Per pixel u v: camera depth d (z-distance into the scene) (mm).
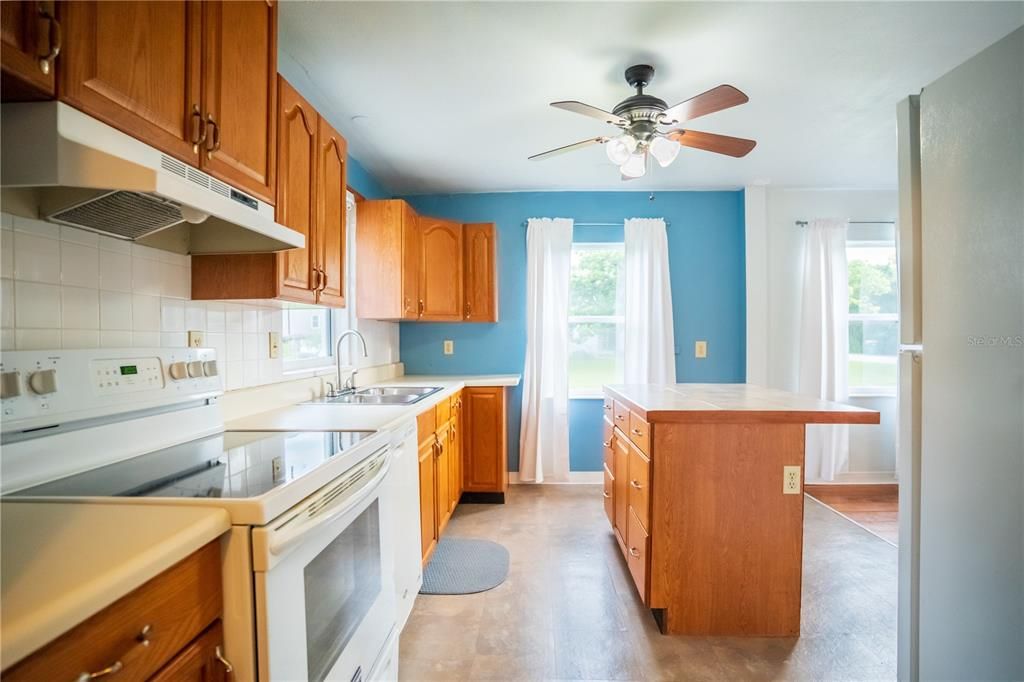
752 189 3654
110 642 611
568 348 3803
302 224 1641
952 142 1132
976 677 1071
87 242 1147
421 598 2068
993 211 1025
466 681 1573
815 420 1722
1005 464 1001
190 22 1075
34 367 966
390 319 3174
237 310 1729
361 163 3115
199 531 757
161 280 1386
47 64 757
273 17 1429
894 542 2668
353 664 1200
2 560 643
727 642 1767
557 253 3707
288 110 1537
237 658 833
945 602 1157
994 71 1021
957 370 1117
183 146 1054
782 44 1855
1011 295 984
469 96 2238
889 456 3750
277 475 1000
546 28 1748
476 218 3809
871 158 3074
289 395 2061
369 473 1317
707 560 1787
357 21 1695
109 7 870
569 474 3779
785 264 3760
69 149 808
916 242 1326
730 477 1777
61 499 875
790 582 1791
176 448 1281
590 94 2221
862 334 3795
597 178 3463
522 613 1955
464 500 3348
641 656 1692
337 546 1142
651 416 1743
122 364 1166
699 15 1683
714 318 3787
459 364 3822
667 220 3775
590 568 2326
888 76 2088
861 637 1804
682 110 1822
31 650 496
